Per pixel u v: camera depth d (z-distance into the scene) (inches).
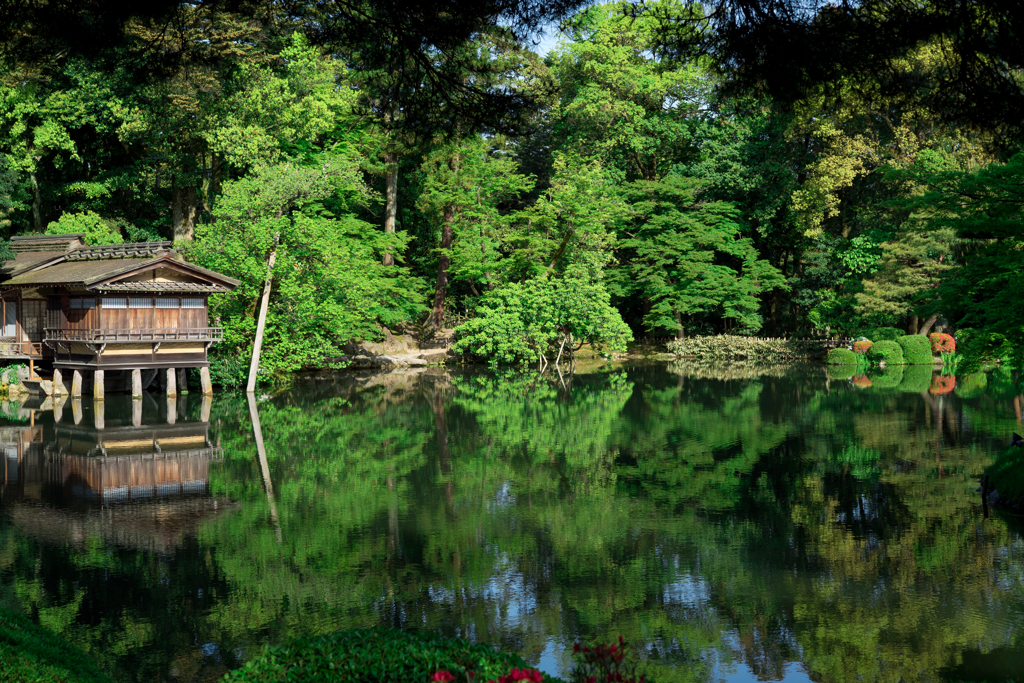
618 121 2084.2
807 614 412.5
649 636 387.5
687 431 970.7
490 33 338.3
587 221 1914.4
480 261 1948.8
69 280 1219.2
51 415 1109.7
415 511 611.5
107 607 421.1
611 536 545.3
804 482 697.6
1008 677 343.0
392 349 2017.7
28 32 337.1
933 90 280.1
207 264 1430.9
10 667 271.6
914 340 1868.8
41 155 1680.6
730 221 2160.4
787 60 276.5
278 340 1486.2
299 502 639.1
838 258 2016.5
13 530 563.8
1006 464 647.1
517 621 404.5
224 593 442.3
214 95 1523.1
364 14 350.9
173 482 711.1
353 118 1802.4
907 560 490.6
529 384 1531.7
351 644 252.1
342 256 1504.7
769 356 2078.0
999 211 566.6
